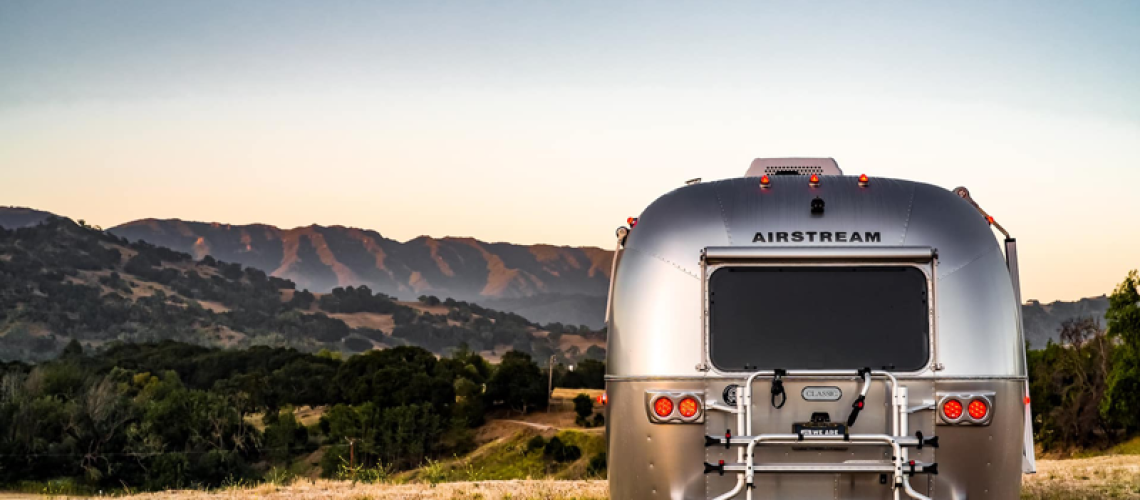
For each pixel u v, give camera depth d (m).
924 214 6.56
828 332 6.35
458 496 14.61
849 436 6.11
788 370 6.25
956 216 6.60
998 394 6.30
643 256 6.66
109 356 167.00
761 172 7.79
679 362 6.37
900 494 6.09
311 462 101.81
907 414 6.17
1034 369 66.44
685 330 6.41
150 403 89.75
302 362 144.12
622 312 6.66
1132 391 54.94
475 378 136.88
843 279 6.41
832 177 6.82
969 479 6.26
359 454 98.38
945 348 6.29
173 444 87.69
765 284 6.44
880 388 6.23
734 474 6.27
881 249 6.36
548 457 85.94
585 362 162.88
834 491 6.22
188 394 92.31
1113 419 57.81
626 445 6.52
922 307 6.37
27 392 86.06
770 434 6.16
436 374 127.31
